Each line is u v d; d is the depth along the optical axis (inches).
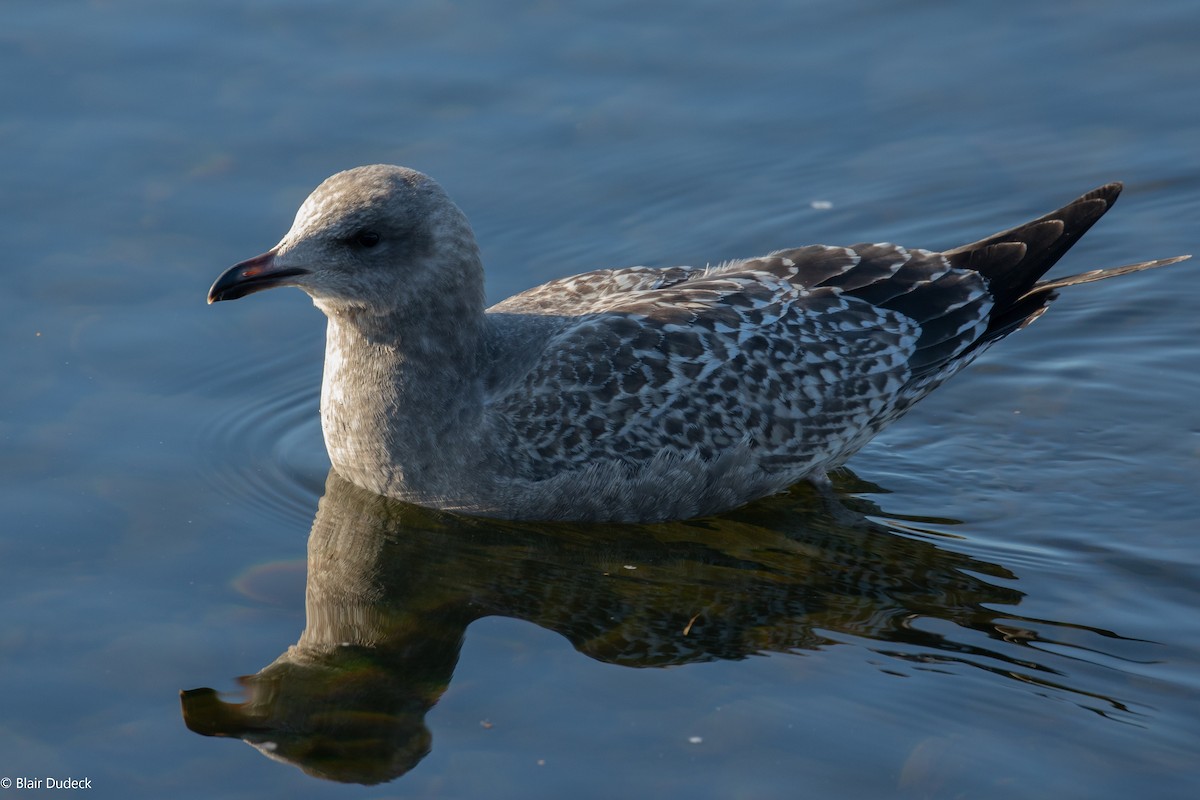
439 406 487.5
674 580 467.2
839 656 422.3
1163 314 613.0
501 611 449.1
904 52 738.2
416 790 367.6
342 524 494.9
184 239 622.5
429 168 667.4
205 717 395.9
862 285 506.0
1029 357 597.6
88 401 544.7
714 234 651.5
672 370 483.2
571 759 376.5
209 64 714.2
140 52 717.9
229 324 599.5
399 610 449.4
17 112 679.7
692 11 759.1
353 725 394.3
